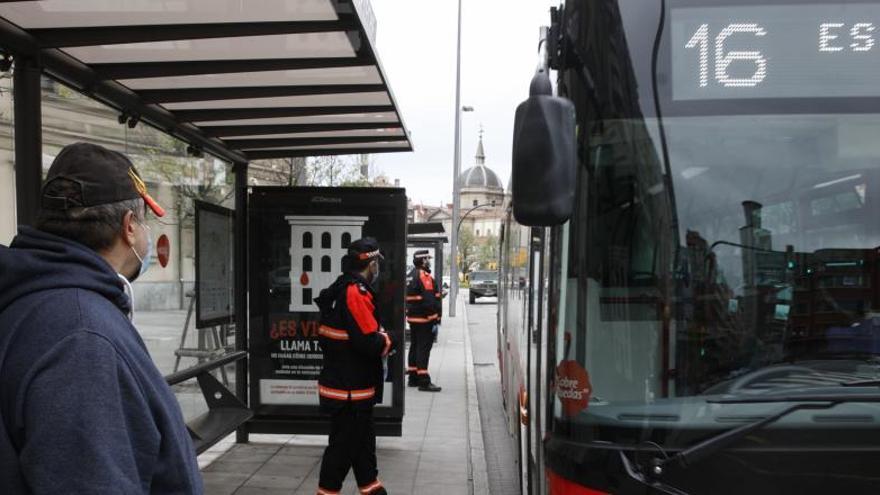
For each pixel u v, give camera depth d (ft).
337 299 16.01
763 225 8.28
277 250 21.50
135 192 5.75
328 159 52.13
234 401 19.65
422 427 27.02
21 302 4.98
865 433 7.58
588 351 8.38
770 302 8.20
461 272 308.60
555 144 7.49
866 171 8.28
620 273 8.38
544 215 7.48
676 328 8.21
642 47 8.45
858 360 8.06
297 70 14.65
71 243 5.31
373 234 21.58
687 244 8.29
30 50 11.69
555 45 8.95
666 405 8.06
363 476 16.38
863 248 8.21
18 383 4.70
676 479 7.64
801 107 8.34
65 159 5.51
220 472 20.06
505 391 28.45
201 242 19.17
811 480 7.54
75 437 4.57
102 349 4.84
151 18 11.98
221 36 12.38
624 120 8.42
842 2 8.36
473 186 380.78
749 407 7.86
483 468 21.27
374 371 16.31
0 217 13.89
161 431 5.27
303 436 24.23
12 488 4.61
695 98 8.37
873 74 8.33
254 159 22.40
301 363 21.47
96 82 14.03
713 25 8.42
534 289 12.67
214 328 20.34
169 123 17.33
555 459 8.27
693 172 8.34
